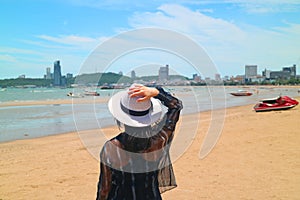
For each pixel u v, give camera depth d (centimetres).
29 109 3412
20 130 1925
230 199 620
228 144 1129
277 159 927
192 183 727
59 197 675
